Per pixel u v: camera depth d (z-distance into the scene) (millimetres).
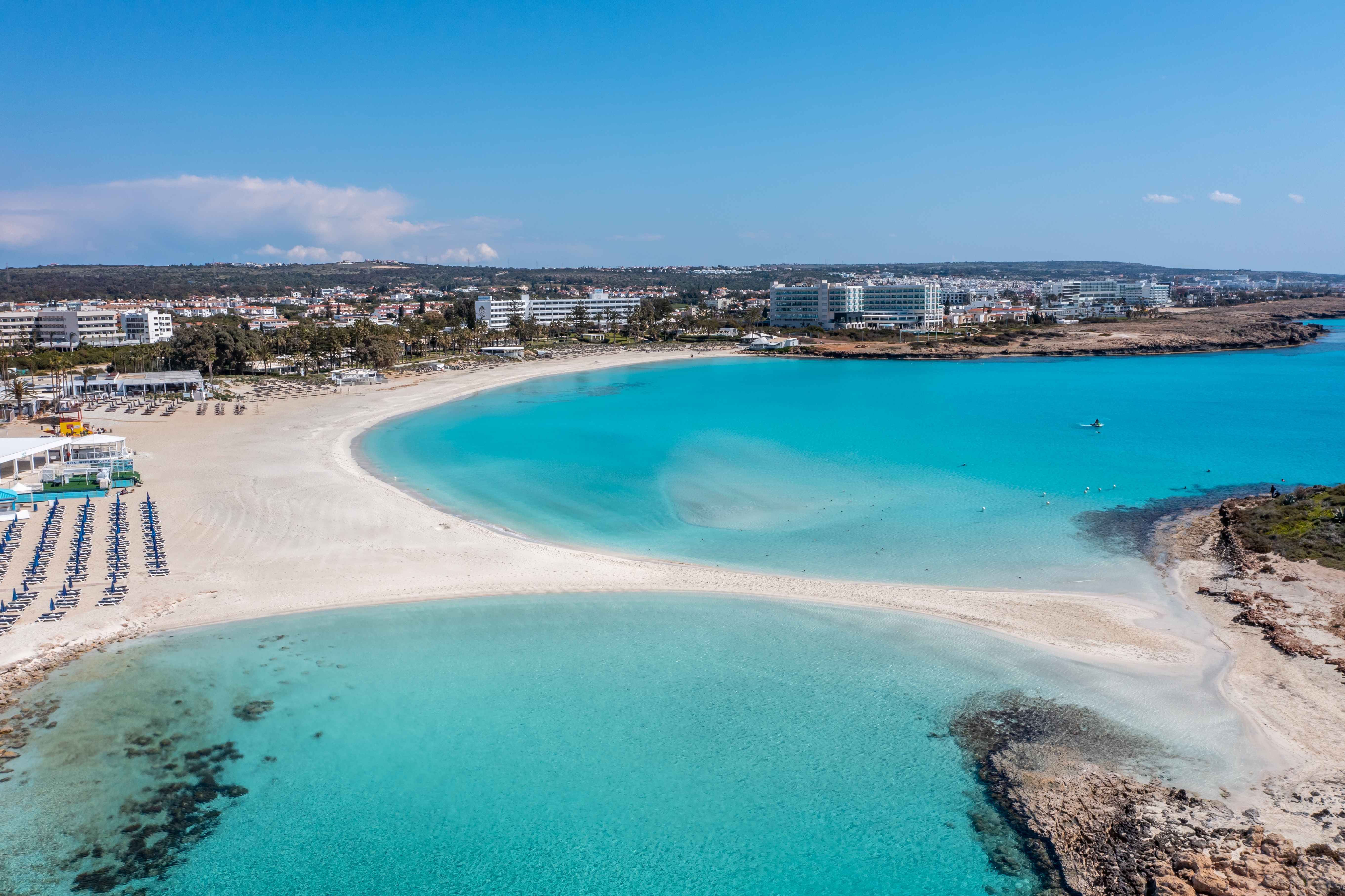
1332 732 37531
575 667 46625
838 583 58375
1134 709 40656
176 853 32469
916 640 49250
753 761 37969
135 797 35500
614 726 40812
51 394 141750
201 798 35562
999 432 119938
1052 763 36688
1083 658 46156
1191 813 32406
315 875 31469
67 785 36125
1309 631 47156
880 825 33562
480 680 45219
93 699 42781
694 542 68062
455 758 38375
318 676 45438
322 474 88125
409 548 64750
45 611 52469
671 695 43562
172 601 54344
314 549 64125
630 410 147375
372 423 127625
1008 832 32750
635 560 63375
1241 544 61938
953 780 36125
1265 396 159625
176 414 128000
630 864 31938
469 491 84250
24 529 67688
